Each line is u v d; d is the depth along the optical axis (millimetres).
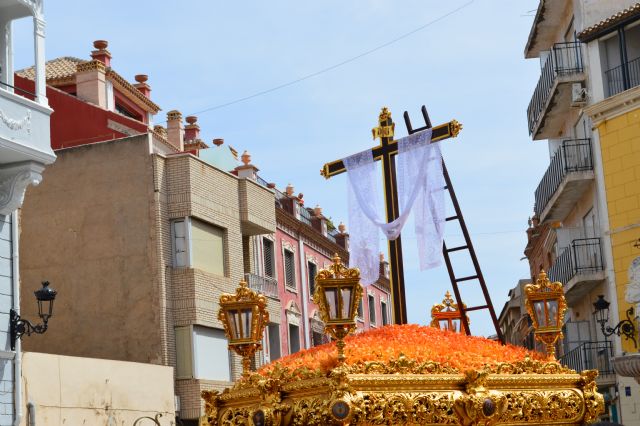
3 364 22281
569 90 34438
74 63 42594
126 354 32469
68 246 33781
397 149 9227
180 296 32844
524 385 5707
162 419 29625
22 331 22531
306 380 5387
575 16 33969
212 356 33500
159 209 33031
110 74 39844
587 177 32875
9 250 22688
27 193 34500
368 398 5168
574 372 5953
